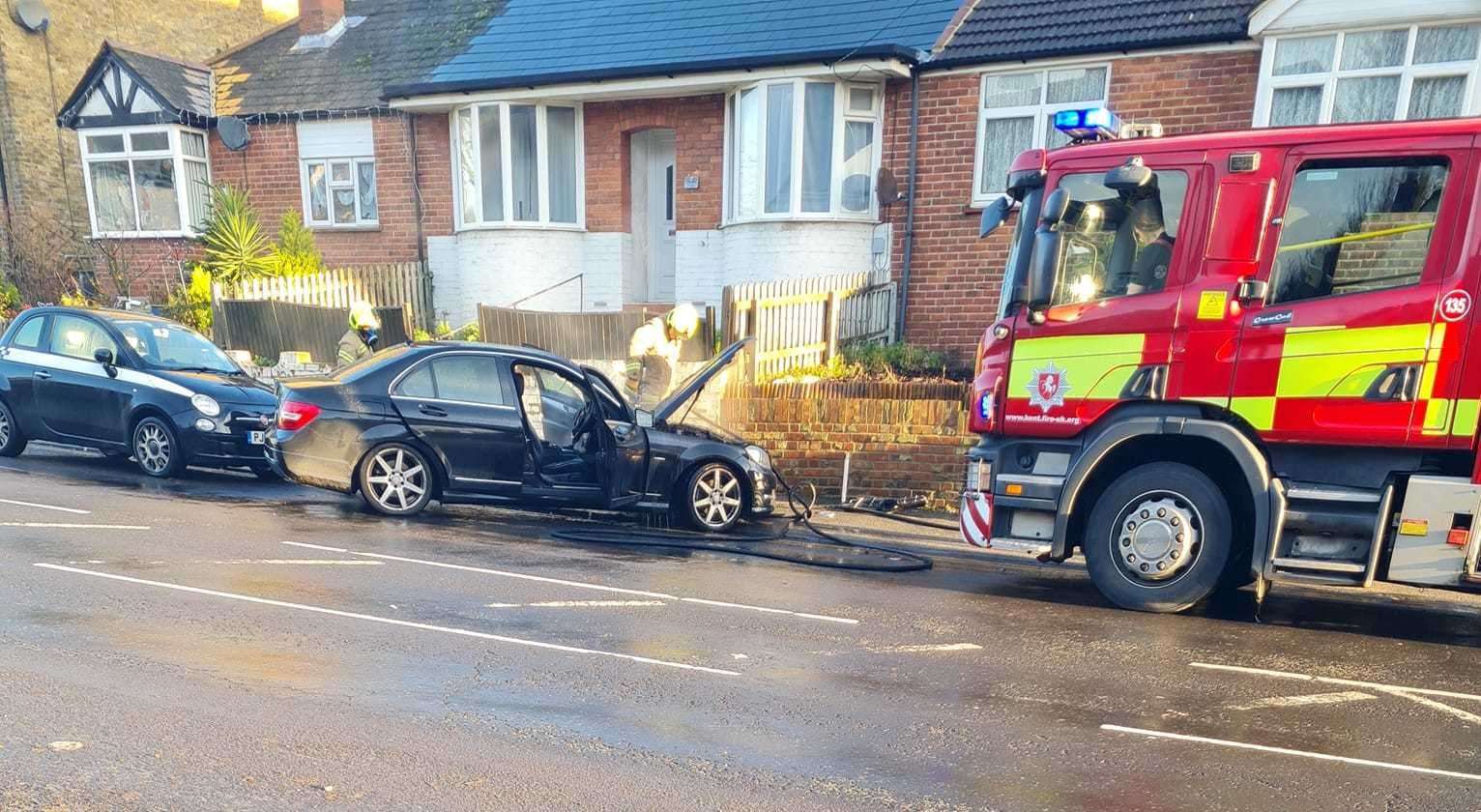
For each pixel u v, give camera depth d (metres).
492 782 3.31
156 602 5.18
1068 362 5.97
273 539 6.79
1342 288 5.38
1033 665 4.82
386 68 16.72
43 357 9.80
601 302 15.30
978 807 3.26
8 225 17.70
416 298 14.98
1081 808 3.28
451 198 15.74
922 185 13.02
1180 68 11.74
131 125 16.83
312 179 16.67
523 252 15.06
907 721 4.03
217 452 9.13
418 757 3.48
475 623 5.13
